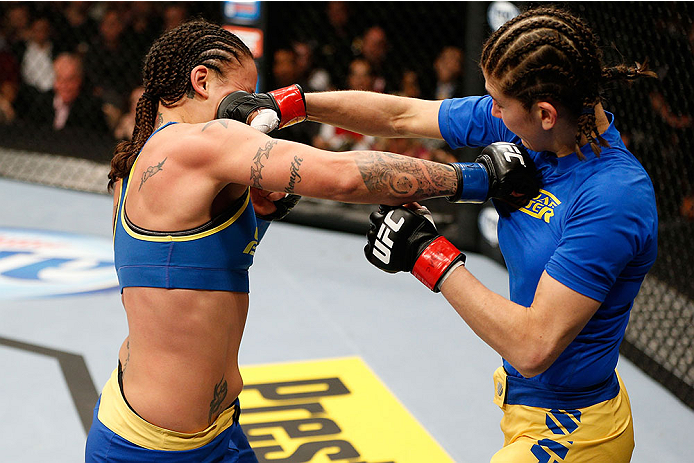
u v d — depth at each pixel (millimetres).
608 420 2582
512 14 6941
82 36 11445
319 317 6352
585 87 2264
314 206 8781
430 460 4434
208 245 2396
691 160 6531
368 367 5535
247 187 2506
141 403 2510
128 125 10508
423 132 3096
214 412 2609
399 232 2439
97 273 7090
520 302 2561
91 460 2611
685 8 5934
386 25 9055
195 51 2510
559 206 2420
